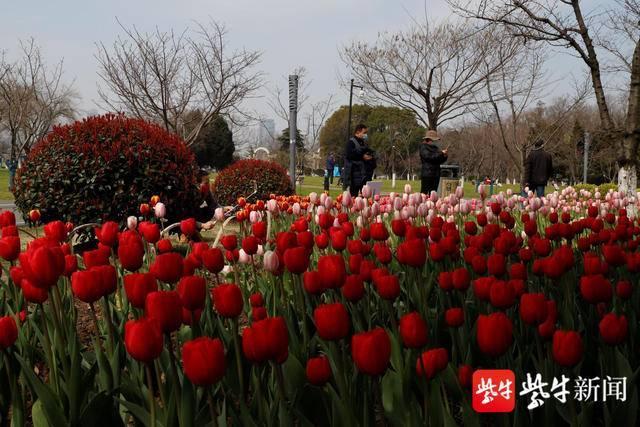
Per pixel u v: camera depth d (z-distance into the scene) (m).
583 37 8.52
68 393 1.69
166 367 1.91
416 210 5.18
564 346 1.44
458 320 1.89
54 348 2.16
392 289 1.80
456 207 6.15
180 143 7.63
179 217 7.52
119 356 1.92
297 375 1.87
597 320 2.48
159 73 16.55
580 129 40.69
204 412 1.62
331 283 1.80
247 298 3.06
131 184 6.98
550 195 7.30
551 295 2.73
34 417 1.69
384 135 61.38
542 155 12.82
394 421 1.71
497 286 1.79
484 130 40.62
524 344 2.38
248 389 2.12
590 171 47.06
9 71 23.53
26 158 7.15
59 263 1.64
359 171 10.84
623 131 8.17
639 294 2.78
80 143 6.88
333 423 1.53
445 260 3.20
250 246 2.79
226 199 13.20
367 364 1.30
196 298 1.57
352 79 25.47
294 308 2.68
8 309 2.64
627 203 7.65
